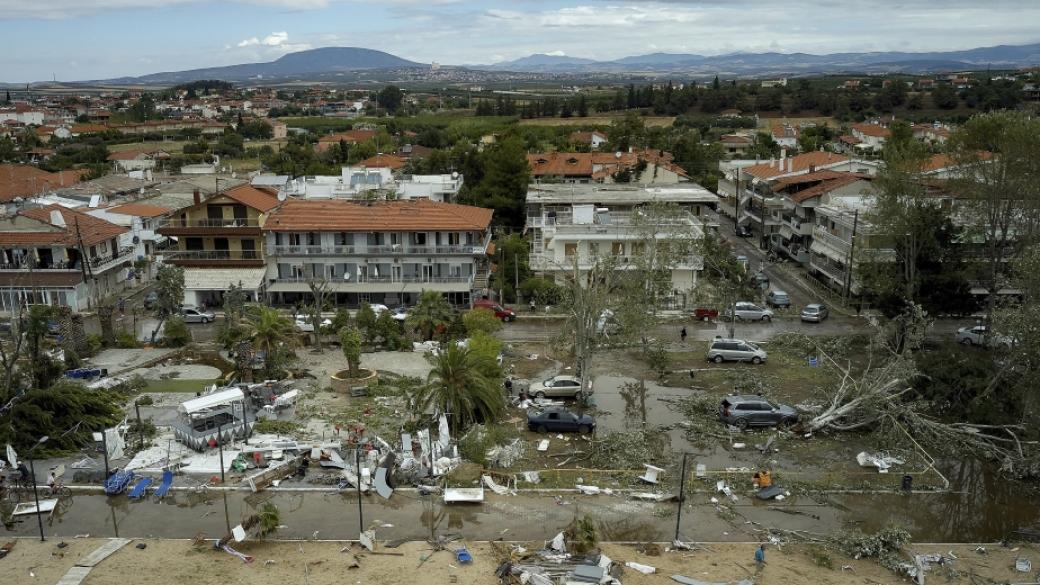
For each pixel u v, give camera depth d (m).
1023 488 41.84
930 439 45.12
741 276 74.25
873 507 39.06
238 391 45.56
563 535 34.34
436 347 62.56
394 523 36.41
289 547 34.00
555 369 59.16
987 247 63.09
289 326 58.31
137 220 90.38
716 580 31.75
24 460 41.91
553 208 90.81
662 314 74.31
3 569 31.80
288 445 43.22
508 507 38.16
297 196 95.19
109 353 61.75
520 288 77.94
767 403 48.19
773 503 39.12
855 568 33.28
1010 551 34.94
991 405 46.66
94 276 77.38
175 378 56.09
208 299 76.50
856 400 46.16
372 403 51.00
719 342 61.03
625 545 34.75
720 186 135.12
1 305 72.56
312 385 54.66
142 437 44.91
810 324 71.06
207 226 77.44
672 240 70.31
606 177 120.31
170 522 36.34
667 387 55.53
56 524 36.16
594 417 49.53
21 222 76.00
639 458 43.19
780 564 33.31
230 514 37.09
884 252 69.38
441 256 76.25
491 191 104.94
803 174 103.56
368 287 76.69
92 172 142.50
